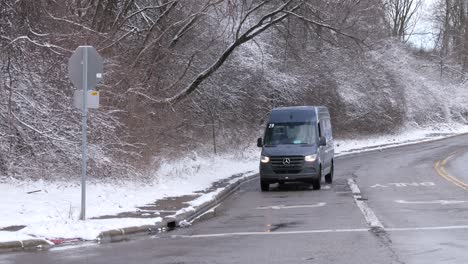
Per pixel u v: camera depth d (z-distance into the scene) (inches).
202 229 494.3
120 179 695.1
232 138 1246.9
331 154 875.4
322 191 759.1
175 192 706.8
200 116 1128.2
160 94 879.1
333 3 974.4
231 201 692.1
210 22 1037.8
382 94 1993.1
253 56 1269.7
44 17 635.5
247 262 350.0
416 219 504.4
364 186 800.3
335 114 1739.7
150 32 828.6
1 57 605.9
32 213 504.7
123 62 756.6
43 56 634.8
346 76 1764.3
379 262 342.3
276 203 657.0
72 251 397.1
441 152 1477.6
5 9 604.7
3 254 388.2
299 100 1499.8
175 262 355.3
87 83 485.1
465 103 2770.7
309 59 1494.8
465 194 679.1
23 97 614.2
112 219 501.7
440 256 355.3
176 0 837.2
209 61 1067.3
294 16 956.6
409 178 890.7
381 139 1983.3
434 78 2571.4
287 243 410.6
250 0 1065.5
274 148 790.5
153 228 487.5
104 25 770.8
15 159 630.5
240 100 1279.5
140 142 725.3
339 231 454.9
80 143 654.5
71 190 627.2
